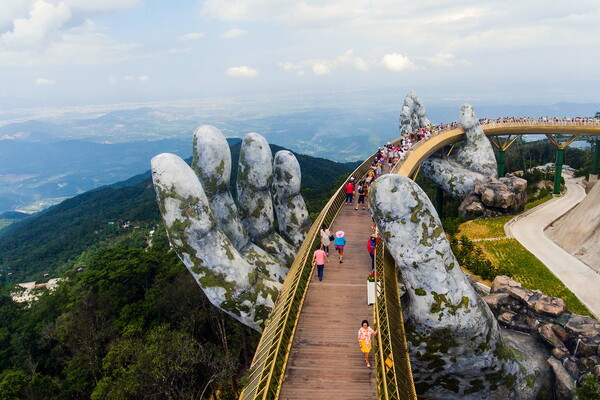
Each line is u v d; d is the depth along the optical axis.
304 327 13.91
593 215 35.62
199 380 27.17
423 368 17.66
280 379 11.30
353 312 14.73
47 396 24.48
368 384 11.39
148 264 35.81
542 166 81.12
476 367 17.50
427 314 15.93
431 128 47.72
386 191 15.48
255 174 24.88
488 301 25.97
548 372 21.45
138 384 21.86
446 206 55.25
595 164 54.53
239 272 18.59
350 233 22.36
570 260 33.72
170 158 17.61
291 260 26.02
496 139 55.94
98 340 30.03
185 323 28.78
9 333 34.62
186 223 17.50
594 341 20.97
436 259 15.58
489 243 38.88
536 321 23.75
